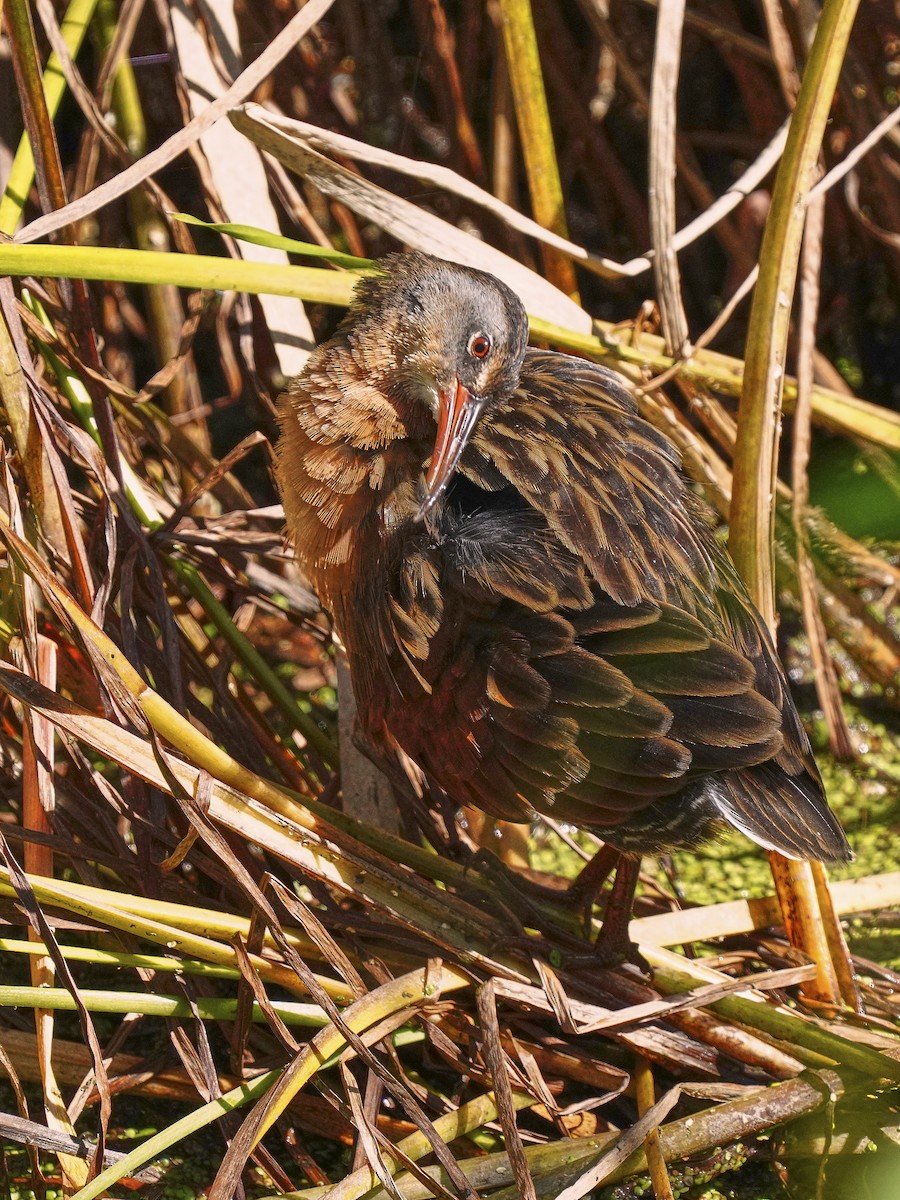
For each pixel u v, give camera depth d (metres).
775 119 10.71
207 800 5.62
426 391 6.52
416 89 11.04
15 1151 6.04
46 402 6.45
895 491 8.68
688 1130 5.77
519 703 5.56
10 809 7.41
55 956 5.45
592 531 5.89
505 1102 5.44
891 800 9.00
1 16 7.22
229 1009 5.96
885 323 11.10
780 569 9.12
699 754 5.47
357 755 7.08
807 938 6.66
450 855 7.27
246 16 10.04
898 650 9.47
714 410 8.16
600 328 7.68
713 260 11.44
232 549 7.78
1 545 6.63
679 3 6.75
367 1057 5.36
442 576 5.91
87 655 5.76
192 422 9.55
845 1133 5.96
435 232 7.23
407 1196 5.52
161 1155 6.02
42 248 5.95
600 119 10.91
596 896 6.93
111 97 9.21
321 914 6.43
